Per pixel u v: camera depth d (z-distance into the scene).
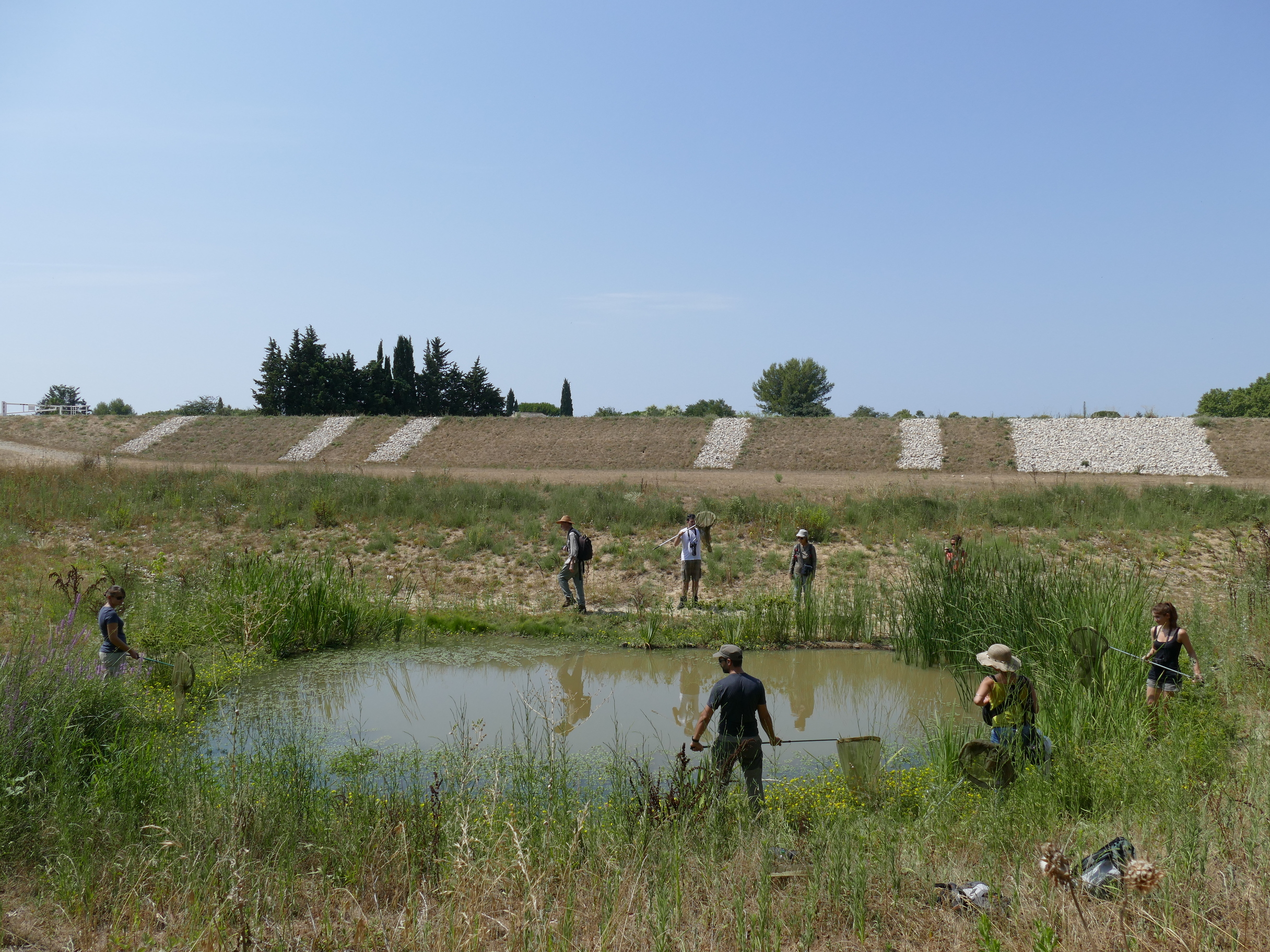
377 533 20.38
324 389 63.06
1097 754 6.35
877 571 17.88
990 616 10.99
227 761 6.38
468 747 6.70
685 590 15.02
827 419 47.00
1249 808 4.95
